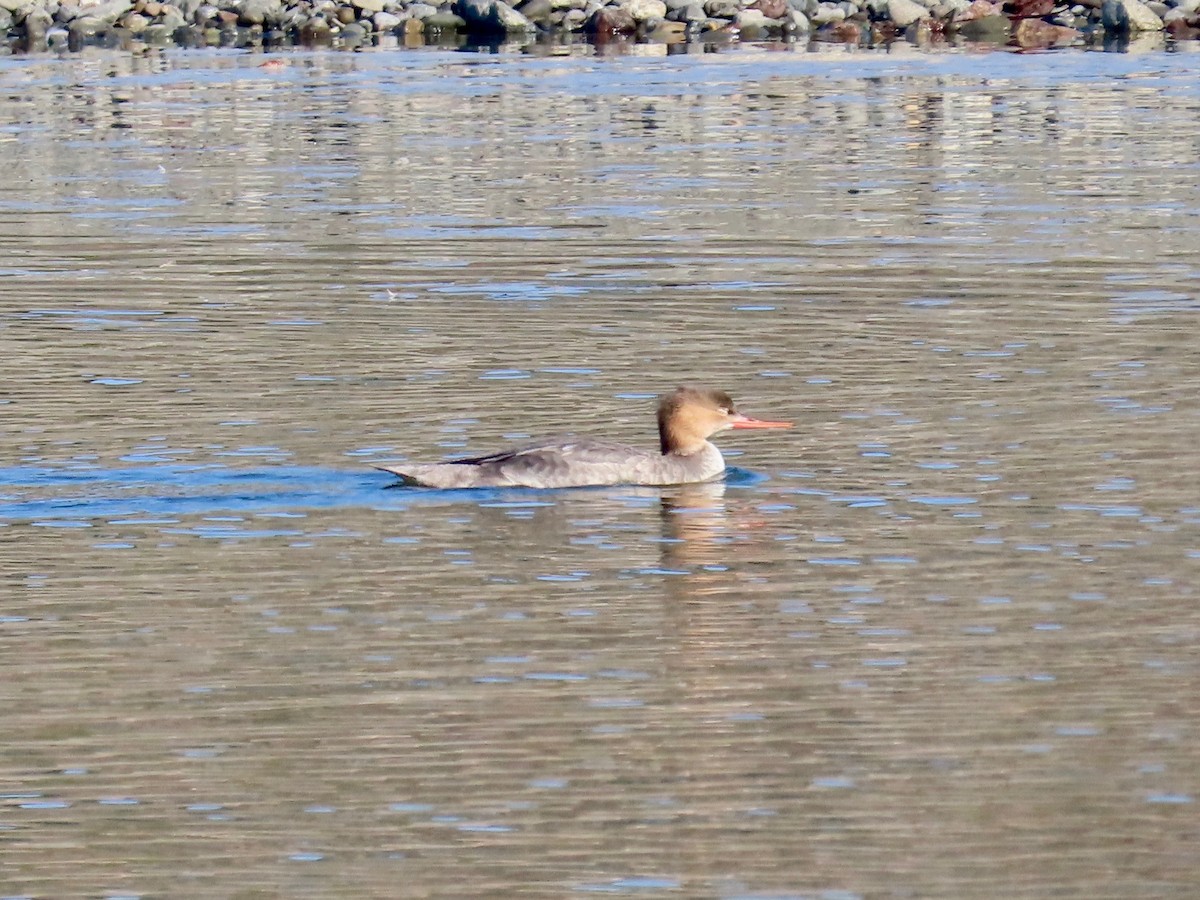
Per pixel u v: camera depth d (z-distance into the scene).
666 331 41.38
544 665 23.64
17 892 18.59
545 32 95.88
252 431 33.72
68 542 28.08
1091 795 20.14
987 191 58.34
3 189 60.09
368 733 21.78
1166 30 94.94
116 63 87.12
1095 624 24.75
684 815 19.86
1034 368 37.69
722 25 95.38
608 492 30.73
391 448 32.84
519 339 40.81
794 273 47.16
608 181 60.44
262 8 96.75
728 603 25.70
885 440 33.12
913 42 92.50
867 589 26.16
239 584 26.47
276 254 49.97
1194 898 18.16
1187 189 57.97
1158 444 32.44
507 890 18.44
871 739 21.50
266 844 19.39
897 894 18.30
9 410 35.00
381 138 68.75
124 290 45.81
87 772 20.94
